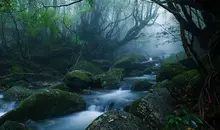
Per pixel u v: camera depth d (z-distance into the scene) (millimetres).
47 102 7707
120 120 4664
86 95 11078
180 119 3416
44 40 20141
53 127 7188
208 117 4348
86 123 7641
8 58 16984
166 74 10758
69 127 7262
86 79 12359
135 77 16938
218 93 4621
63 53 18906
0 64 15742
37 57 17828
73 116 8109
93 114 8508
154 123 5246
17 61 16688
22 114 7191
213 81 4730
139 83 11789
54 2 20156
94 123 4633
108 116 4742
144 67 20125
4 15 17422
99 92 11820
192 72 7484
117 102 9438
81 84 12180
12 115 7043
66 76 12406
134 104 5910
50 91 8023
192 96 5965
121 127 4508
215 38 5465
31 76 15406
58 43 20094
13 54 17359
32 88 12930
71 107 8211
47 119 7555
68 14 21469
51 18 18047
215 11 5805
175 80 7531
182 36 5469
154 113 5426
